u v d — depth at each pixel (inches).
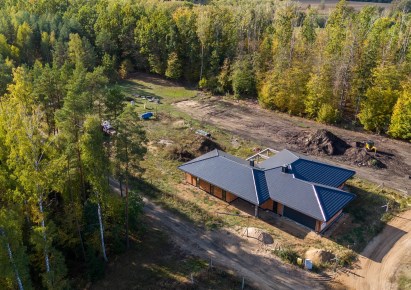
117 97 1654.8
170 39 3799.2
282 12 4362.7
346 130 2871.6
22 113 1622.8
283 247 1662.2
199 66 3814.0
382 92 2736.2
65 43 3686.0
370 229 1792.6
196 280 1480.1
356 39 2938.0
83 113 1411.2
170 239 1718.8
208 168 2053.4
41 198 1263.5
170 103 3361.2
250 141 2667.3
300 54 3238.2
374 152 2491.4
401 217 1887.3
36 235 1165.1
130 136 1405.0
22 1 4658.0
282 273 1531.7
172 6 4977.9
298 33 3759.8
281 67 3157.0
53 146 1424.7
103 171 1380.4
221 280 1487.5
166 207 1941.4
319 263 1571.1
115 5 4141.2
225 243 1695.4
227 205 1972.2
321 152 2500.0
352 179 2202.3
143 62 4079.7
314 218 1717.5
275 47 3405.5
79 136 1392.7
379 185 2143.2
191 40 3764.8
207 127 2876.5
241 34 3722.9
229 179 1952.5
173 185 2137.1
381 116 2753.4
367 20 4133.9
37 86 1947.6
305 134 2726.4
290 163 1964.8
